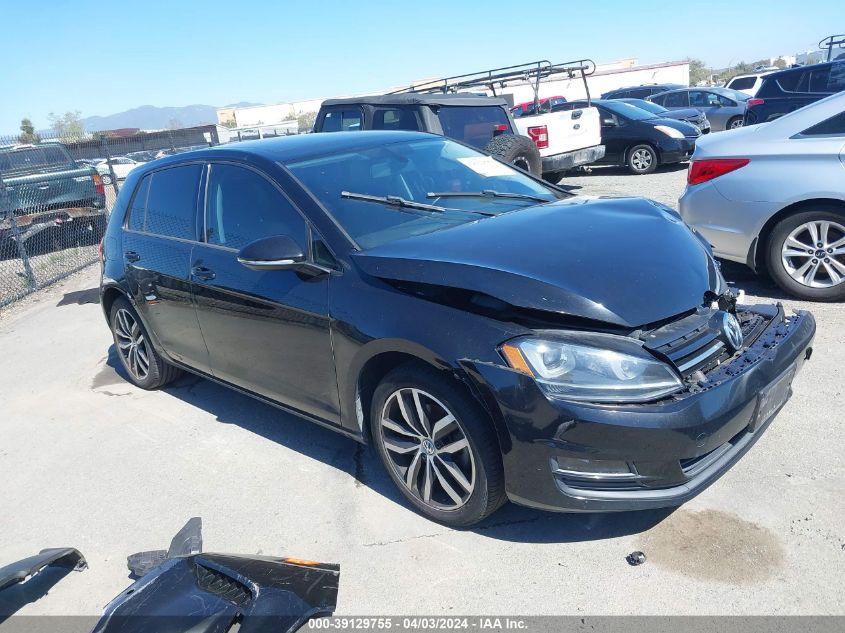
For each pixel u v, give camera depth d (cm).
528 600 267
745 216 541
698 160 568
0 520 372
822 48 1566
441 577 284
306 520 335
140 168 501
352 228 341
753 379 275
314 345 338
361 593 281
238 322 384
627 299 271
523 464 268
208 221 412
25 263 916
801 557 271
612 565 279
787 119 527
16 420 499
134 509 365
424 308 291
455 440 295
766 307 338
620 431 250
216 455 411
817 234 522
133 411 491
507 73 1132
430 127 844
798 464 329
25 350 666
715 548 281
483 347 271
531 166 900
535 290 271
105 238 516
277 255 322
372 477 366
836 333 470
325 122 948
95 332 699
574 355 257
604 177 1433
